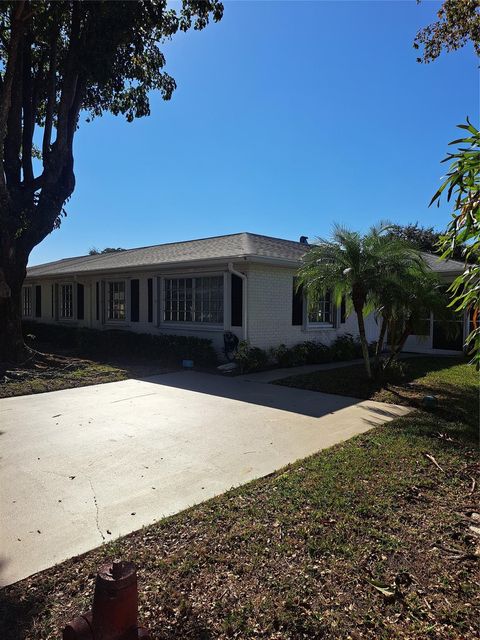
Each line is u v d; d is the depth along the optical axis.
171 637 2.07
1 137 9.39
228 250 11.49
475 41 7.82
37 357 11.04
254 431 5.53
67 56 10.84
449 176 1.95
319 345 12.33
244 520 3.15
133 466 4.32
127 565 1.73
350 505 3.36
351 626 2.13
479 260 2.21
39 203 10.80
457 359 12.53
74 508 3.42
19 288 10.72
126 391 8.07
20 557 2.75
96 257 21.34
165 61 12.96
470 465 4.20
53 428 5.64
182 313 12.70
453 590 2.39
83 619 1.68
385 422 5.93
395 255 8.09
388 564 2.62
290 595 2.35
